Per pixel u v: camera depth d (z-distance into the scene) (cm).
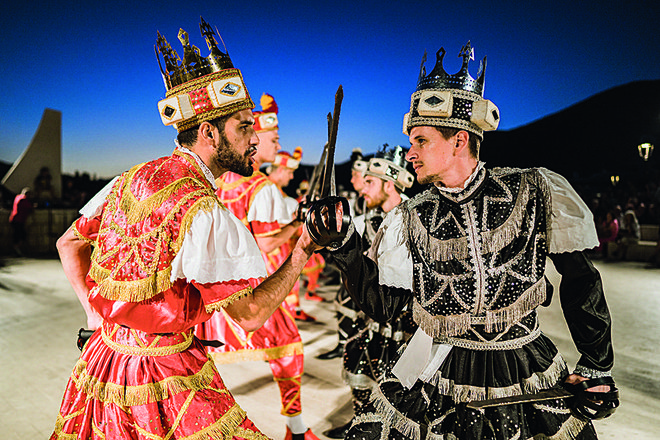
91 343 136
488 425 130
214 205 124
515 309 130
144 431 119
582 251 128
